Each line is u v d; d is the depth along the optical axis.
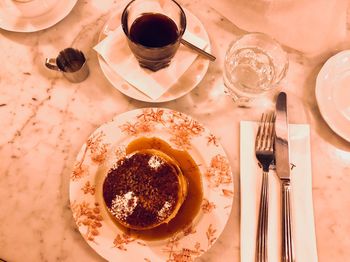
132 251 0.83
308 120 0.99
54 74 1.00
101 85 1.00
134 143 0.93
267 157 0.92
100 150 0.90
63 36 1.04
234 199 0.92
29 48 1.02
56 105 0.98
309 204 0.90
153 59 0.92
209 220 0.86
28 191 0.91
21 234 0.88
